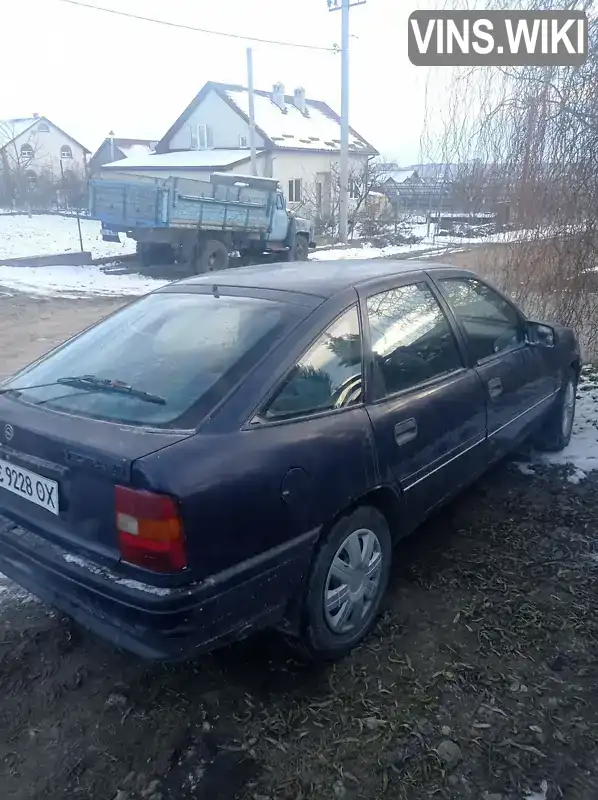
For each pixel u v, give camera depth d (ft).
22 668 9.18
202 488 7.31
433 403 10.75
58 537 8.08
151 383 8.72
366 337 9.98
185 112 122.83
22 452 8.48
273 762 7.63
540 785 7.31
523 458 15.94
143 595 7.17
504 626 9.89
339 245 85.81
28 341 31.37
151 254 58.18
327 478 8.63
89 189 56.08
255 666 9.16
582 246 21.72
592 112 20.90
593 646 9.45
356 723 8.13
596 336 22.61
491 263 24.08
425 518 11.31
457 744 7.82
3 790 7.36
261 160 111.04
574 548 12.00
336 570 9.01
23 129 164.76
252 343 8.98
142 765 7.63
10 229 87.81
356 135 133.49
